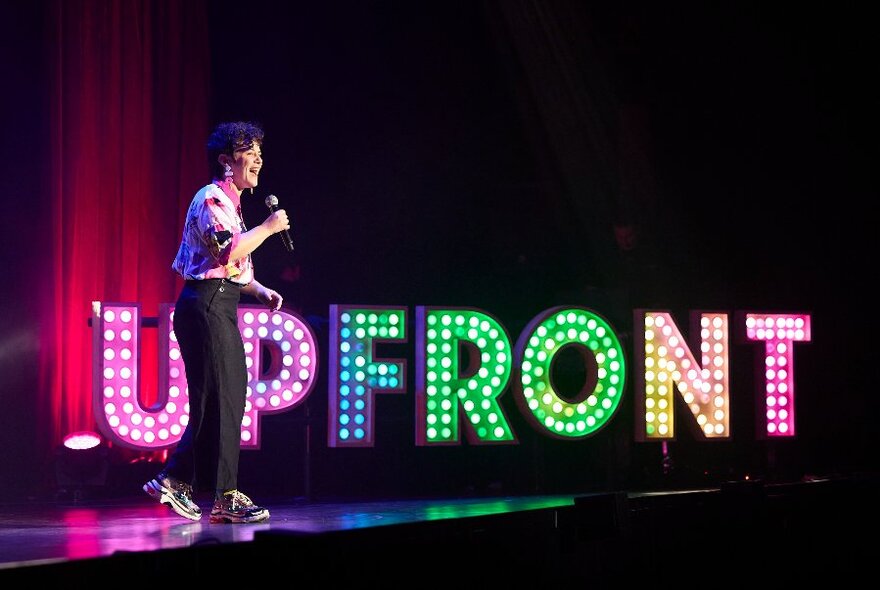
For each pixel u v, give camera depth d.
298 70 9.08
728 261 9.52
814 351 9.26
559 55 9.62
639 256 8.84
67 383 7.40
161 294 7.97
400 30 9.48
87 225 7.60
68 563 3.42
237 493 4.96
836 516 6.70
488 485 7.64
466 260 9.50
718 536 6.16
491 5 9.58
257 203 8.93
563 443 7.76
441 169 9.59
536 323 6.82
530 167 9.74
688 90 9.61
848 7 9.20
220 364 4.98
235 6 8.78
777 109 9.46
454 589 4.68
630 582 5.68
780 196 9.46
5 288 7.47
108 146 7.76
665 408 7.09
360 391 6.48
